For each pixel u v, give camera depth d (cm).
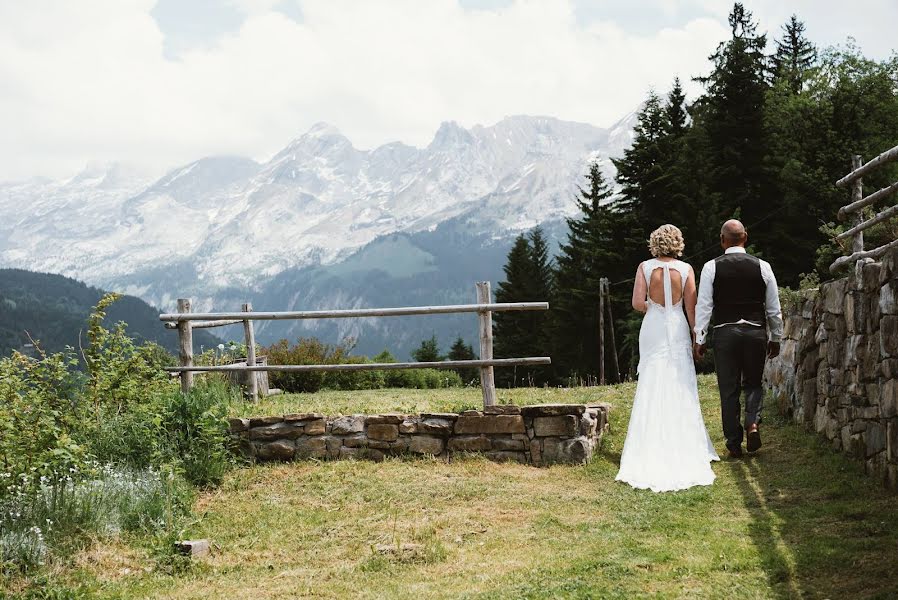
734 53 4278
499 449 877
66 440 736
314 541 660
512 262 6925
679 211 3991
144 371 985
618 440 945
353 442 905
